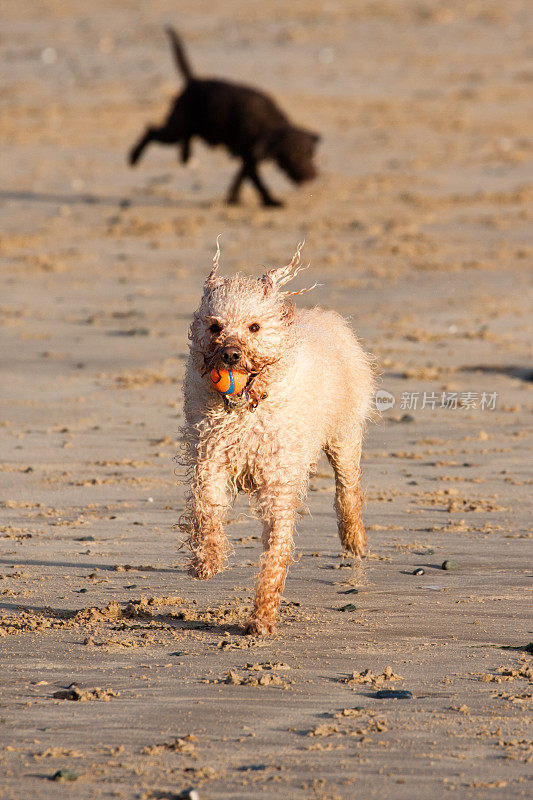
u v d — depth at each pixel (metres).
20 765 6.49
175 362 18.88
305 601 9.74
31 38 66.12
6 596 9.69
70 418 15.89
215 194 34.44
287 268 8.84
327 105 48.00
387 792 6.18
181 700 7.48
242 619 9.20
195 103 32.31
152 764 6.50
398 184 35.00
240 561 10.77
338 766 6.48
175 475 13.52
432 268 25.41
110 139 41.66
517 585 10.11
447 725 7.06
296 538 11.62
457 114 46.38
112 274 25.17
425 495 12.94
